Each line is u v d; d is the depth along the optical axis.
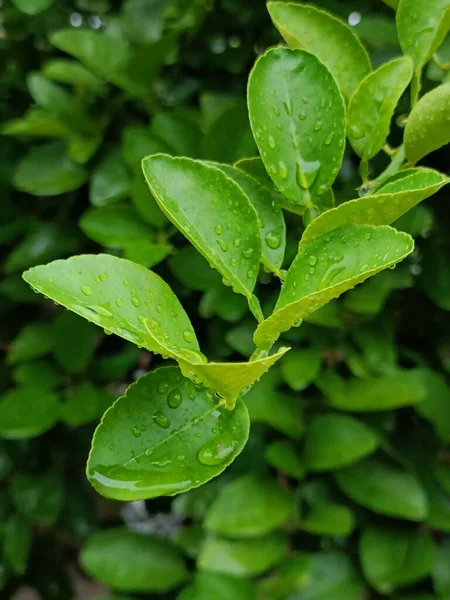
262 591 0.37
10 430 0.37
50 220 0.44
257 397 0.36
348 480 0.37
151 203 0.34
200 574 0.37
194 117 0.39
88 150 0.38
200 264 0.35
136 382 0.14
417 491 0.36
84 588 0.54
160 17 0.41
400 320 0.42
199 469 0.14
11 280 0.43
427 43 0.20
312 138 0.17
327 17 0.21
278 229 0.18
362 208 0.15
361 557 0.37
